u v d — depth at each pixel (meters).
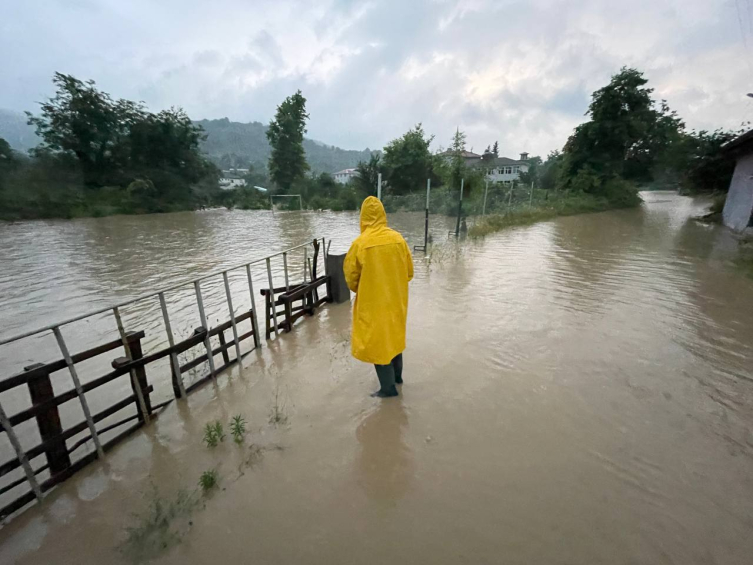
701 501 2.32
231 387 3.74
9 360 4.72
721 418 3.13
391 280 3.13
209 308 6.41
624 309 5.73
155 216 26.53
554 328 5.01
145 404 3.19
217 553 2.03
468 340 4.66
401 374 3.69
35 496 2.41
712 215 16.56
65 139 28.55
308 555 2.01
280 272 9.00
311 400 3.45
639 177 28.31
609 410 3.23
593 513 2.23
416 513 2.25
